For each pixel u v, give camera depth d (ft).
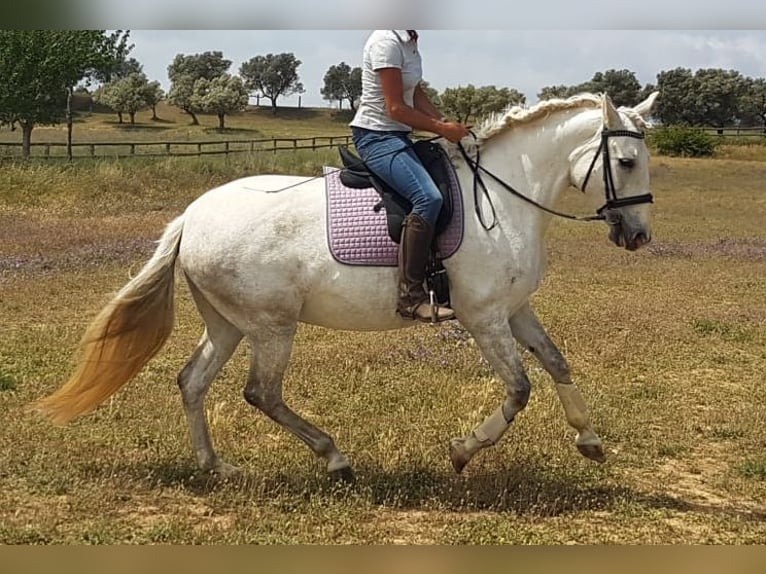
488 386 23.62
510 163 16.92
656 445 20.22
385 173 16.30
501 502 16.49
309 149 107.34
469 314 16.66
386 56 15.89
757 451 20.17
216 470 17.24
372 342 28.48
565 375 17.40
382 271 16.37
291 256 16.40
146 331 16.97
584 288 40.04
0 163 75.46
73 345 26.66
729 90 204.64
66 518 15.31
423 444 19.34
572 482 17.67
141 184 72.08
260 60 338.34
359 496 16.35
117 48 106.11
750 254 52.44
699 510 16.65
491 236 16.42
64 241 48.26
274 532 14.90
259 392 17.01
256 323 16.70
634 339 29.71
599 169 16.60
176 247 17.08
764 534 15.51
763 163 133.49
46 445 18.40
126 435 19.42
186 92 249.34
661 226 67.36
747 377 26.32
